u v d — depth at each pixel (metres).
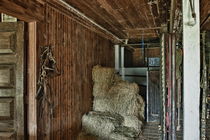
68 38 3.55
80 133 3.89
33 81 2.58
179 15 2.23
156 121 4.98
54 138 3.03
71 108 3.64
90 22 4.23
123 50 7.12
